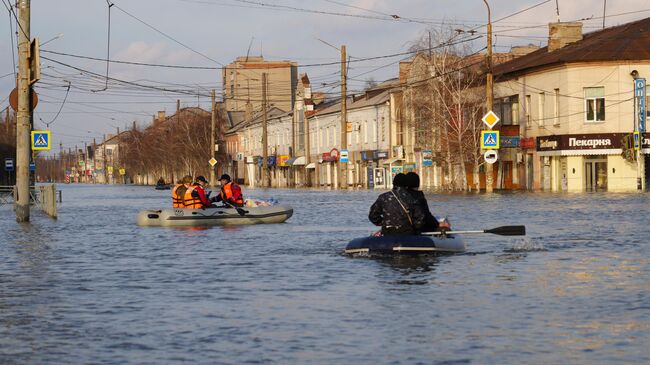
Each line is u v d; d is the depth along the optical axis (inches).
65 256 933.2
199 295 614.2
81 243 1115.9
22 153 1627.7
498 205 1973.4
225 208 1470.2
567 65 3159.5
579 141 3144.7
